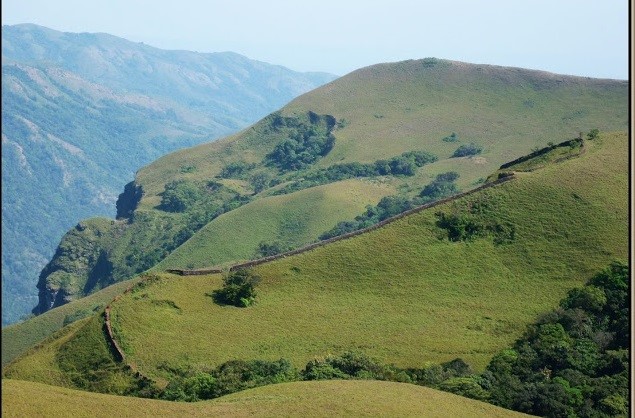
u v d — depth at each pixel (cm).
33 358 8175
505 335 8662
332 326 8806
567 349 7812
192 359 7938
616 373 7388
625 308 8638
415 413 5519
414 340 8569
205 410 5359
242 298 9150
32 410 4753
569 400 6731
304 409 5381
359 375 7188
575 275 9656
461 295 9519
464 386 6950
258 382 6938
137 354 7950
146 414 5141
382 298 9469
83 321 9338
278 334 8581
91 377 7719
